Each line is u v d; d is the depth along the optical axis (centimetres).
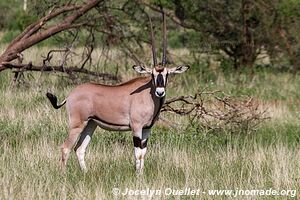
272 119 4944
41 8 5369
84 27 5619
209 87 5888
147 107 3253
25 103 4800
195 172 3181
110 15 5597
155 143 3862
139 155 3253
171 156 3469
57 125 4122
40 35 5088
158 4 6719
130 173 3152
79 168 3262
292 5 6894
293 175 3148
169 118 4572
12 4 11744
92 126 3359
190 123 4294
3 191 2720
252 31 7181
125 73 6288
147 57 6219
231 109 4469
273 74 7438
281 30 7138
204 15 7006
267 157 3550
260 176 3117
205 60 7375
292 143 4181
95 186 2891
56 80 5775
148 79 3291
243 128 4381
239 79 6656
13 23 11294
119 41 5806
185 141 3975
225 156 3550
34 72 6062
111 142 3834
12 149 3569
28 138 3834
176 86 5981
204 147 3888
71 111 3294
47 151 3469
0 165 3159
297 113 5178
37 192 2734
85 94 3288
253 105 5012
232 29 7138
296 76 7281
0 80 5775
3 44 8281
